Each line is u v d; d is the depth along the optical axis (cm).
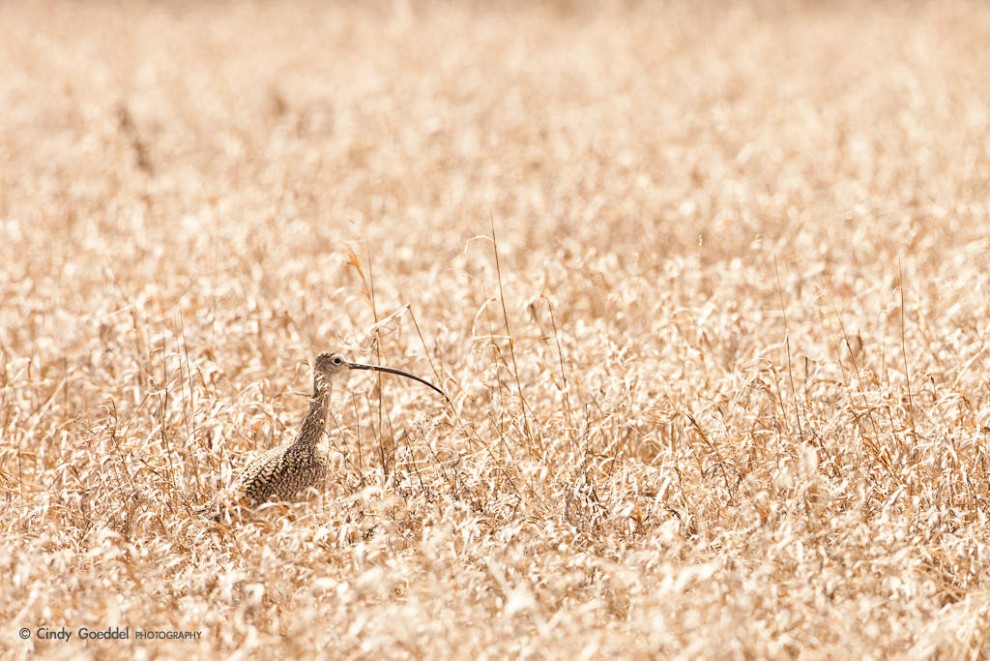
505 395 3269
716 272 4397
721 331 3678
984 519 2661
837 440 2973
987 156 6162
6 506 2919
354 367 3152
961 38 9794
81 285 4650
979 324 3638
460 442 3127
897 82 8194
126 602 2456
